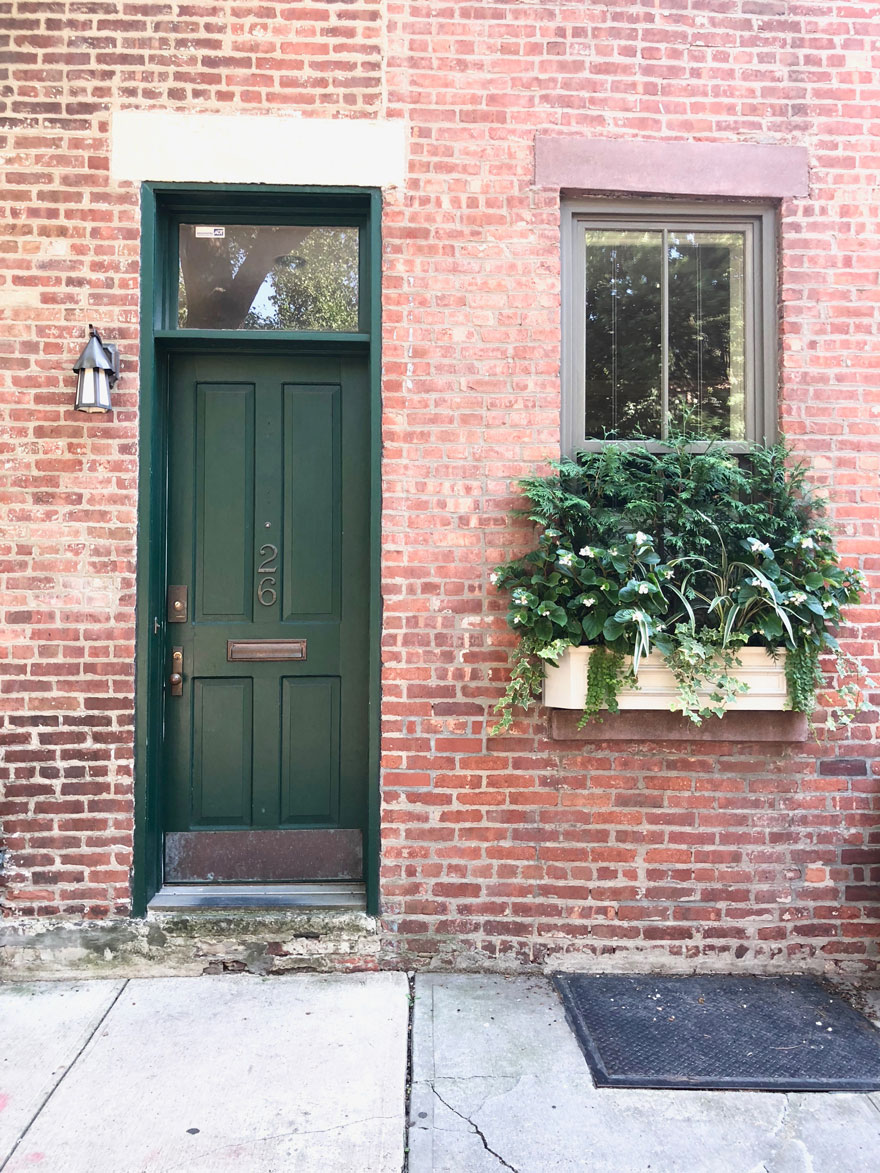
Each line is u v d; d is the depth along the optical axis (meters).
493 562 3.31
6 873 3.20
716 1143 2.33
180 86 3.29
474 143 3.35
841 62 3.45
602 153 3.38
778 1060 2.70
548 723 3.30
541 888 3.28
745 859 3.32
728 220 3.52
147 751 3.27
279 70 3.31
